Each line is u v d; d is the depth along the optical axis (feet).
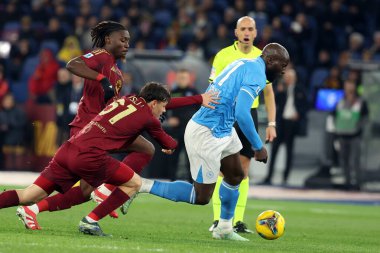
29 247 70.03
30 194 84.58
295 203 170.30
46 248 69.92
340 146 200.75
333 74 206.69
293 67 217.97
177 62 203.62
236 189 90.63
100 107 91.40
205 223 118.32
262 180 205.87
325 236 107.96
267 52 88.58
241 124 86.17
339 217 143.84
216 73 106.93
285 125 198.18
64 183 84.58
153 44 240.53
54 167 84.28
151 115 84.58
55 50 245.45
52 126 208.23
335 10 245.65
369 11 250.37
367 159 200.75
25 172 213.25
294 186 204.33
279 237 93.50
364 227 126.52
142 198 167.12
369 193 200.23
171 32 235.81
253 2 247.50
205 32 230.07
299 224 126.62
